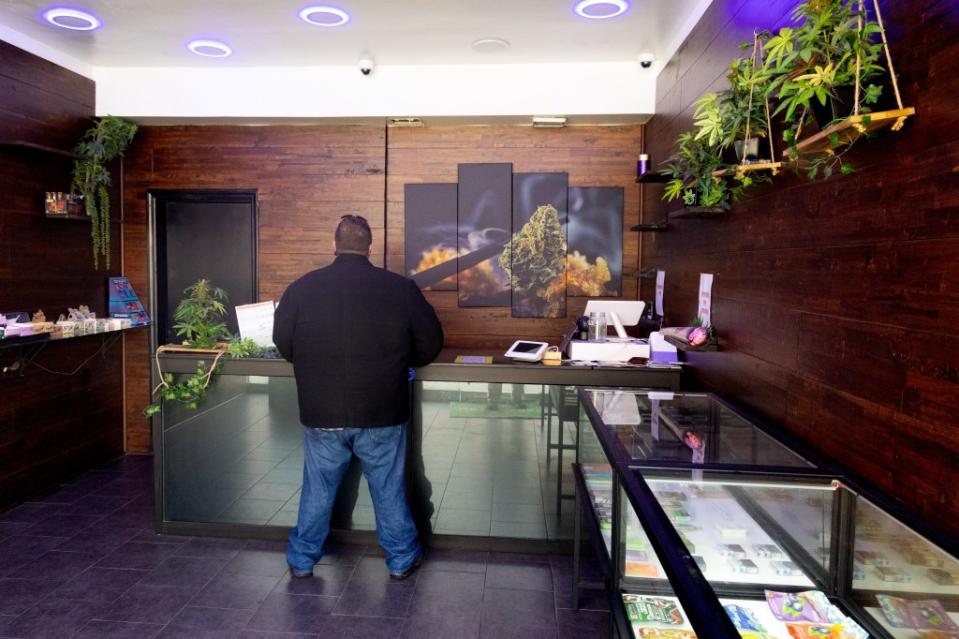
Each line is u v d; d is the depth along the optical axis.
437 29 3.58
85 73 4.26
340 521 3.24
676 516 1.40
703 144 2.50
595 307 3.68
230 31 3.63
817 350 1.93
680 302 3.51
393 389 2.76
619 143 4.57
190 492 3.30
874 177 1.64
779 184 2.21
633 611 1.64
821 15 1.49
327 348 2.69
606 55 4.03
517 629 2.51
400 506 2.88
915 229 1.46
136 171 4.68
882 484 1.59
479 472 3.20
